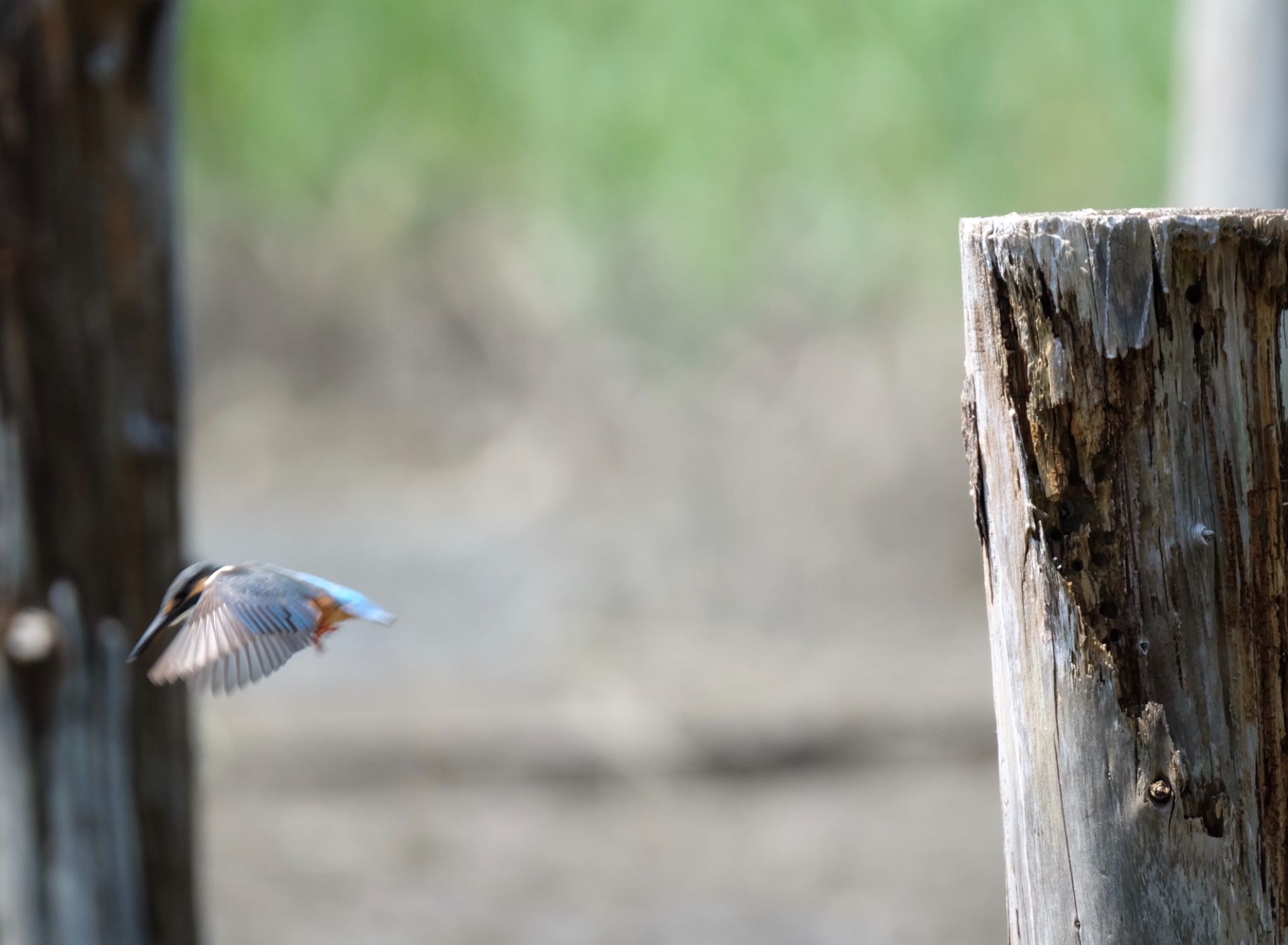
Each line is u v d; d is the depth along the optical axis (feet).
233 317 82.12
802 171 63.82
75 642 19.75
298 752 46.88
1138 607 11.08
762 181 64.64
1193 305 10.91
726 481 61.98
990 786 46.03
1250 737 11.08
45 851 19.88
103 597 19.98
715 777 46.73
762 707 48.88
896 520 60.39
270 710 49.67
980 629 56.90
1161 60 56.24
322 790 45.85
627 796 45.96
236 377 82.64
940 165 60.90
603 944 37.50
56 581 19.74
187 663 9.74
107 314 19.90
